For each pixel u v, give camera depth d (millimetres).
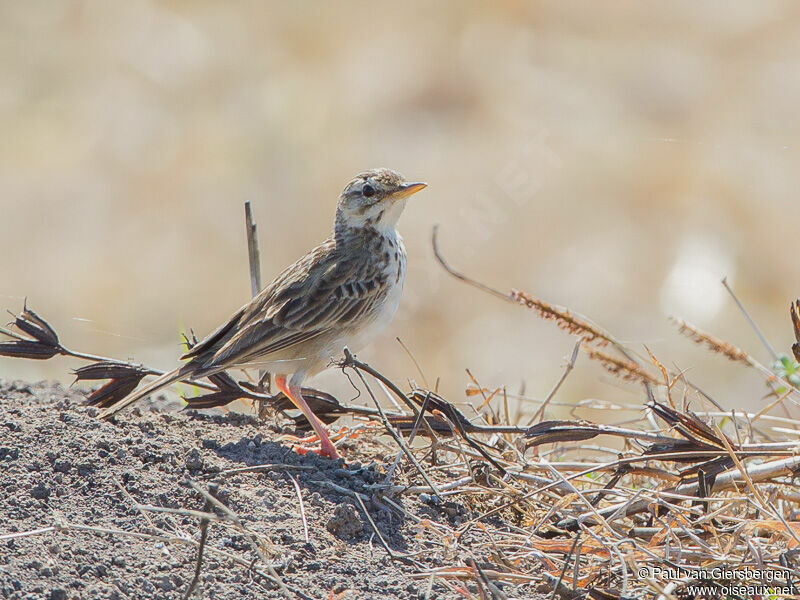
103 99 22875
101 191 20156
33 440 7746
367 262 9219
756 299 17562
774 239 18609
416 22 25594
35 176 20469
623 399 14203
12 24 25516
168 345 16125
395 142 21328
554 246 18594
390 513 7582
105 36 25094
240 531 7090
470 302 17250
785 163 20250
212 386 9375
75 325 16688
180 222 19484
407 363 15898
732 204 19438
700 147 20906
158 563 6688
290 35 25375
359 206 9312
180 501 7387
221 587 6578
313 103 22641
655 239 18766
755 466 7832
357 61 24094
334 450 8375
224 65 24141
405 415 8562
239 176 20500
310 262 9211
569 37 25000
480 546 7305
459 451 8102
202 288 18000
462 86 22828
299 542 7102
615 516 7414
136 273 18172
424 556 7168
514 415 10477
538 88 22844
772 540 7266
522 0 25969
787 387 8992
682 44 24312
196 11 26453
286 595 6570
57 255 18562
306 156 20984
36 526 6887
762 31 24703
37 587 6297
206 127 21922
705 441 7879
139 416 8695
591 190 19750
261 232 19391
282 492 7656
